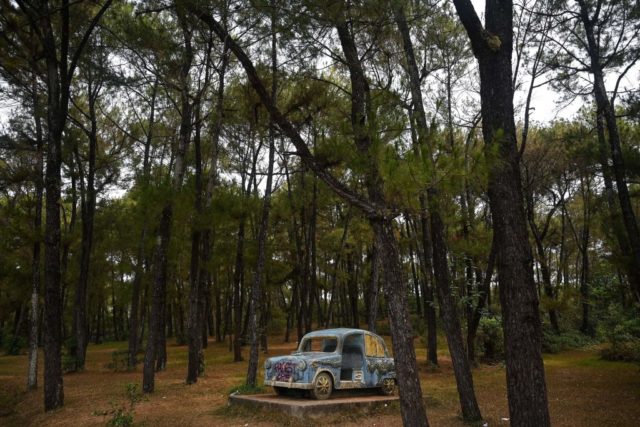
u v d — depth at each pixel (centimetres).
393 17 720
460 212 1264
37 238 1462
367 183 590
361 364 1059
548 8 1223
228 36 664
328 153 602
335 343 1067
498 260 535
